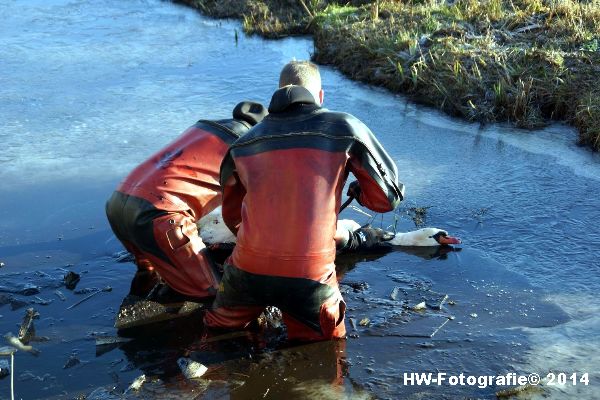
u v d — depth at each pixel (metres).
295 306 4.01
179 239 4.52
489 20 8.93
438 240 5.18
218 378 3.91
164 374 3.97
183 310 4.53
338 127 4.03
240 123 4.82
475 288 4.68
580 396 3.66
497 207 5.71
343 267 5.01
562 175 6.21
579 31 8.24
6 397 3.81
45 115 7.83
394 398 3.71
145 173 4.64
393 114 7.69
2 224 5.66
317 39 9.76
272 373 3.94
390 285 4.76
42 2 12.91
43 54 9.90
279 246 3.88
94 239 5.43
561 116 7.36
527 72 7.68
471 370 3.90
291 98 4.05
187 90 8.47
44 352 4.18
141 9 12.41
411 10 9.80
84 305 4.62
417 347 4.11
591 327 4.22
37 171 6.55
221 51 9.94
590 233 5.28
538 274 4.80
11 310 4.58
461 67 7.86
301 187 3.92
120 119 7.68
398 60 8.50
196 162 4.66
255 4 11.55
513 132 7.16
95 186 6.25
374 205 4.20
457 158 6.62
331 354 4.07
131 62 9.53
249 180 3.98
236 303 4.15
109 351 4.18
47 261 5.12
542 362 3.94
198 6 12.25
